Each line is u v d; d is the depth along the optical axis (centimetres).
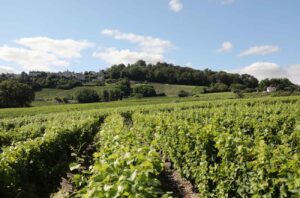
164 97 9462
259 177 597
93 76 15875
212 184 910
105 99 9619
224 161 771
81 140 1653
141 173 417
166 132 1413
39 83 11762
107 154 605
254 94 7781
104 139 897
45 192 950
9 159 775
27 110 6169
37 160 920
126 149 556
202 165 928
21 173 799
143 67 14450
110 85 11644
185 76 12638
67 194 756
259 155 603
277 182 545
